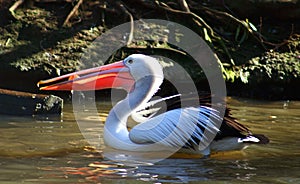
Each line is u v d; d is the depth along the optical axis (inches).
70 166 355.9
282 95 607.5
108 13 634.8
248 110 537.0
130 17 626.8
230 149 406.0
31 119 479.8
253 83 603.5
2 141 406.9
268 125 478.6
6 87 573.6
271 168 364.8
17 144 401.1
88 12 633.6
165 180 332.5
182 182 328.8
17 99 498.9
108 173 343.9
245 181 333.4
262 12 655.1
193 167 364.5
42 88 459.8
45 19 621.9
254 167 366.6
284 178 341.1
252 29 635.5
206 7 653.3
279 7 648.4
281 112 533.3
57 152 387.5
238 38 642.8
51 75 573.6
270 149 412.5
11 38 600.1
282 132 457.1
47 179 326.0
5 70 572.1
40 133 434.3
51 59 583.2
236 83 603.8
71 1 637.9
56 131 442.0
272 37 642.8
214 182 330.6
